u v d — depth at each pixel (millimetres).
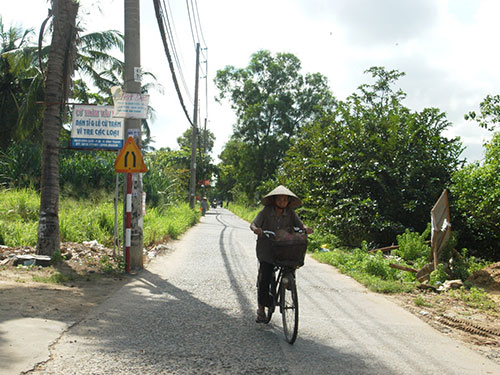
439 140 16188
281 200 5520
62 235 11625
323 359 4516
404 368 4398
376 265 10320
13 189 17719
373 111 17594
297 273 10062
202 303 6660
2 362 3762
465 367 4539
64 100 9703
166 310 6121
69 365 3900
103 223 13609
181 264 10359
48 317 5270
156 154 42812
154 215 18469
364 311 6785
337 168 17453
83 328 5008
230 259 11477
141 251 9398
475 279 9672
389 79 20719
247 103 48656
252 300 7035
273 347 4805
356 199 15641
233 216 44531
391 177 15773
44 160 9281
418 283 9445
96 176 20547
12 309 5434
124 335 4875
